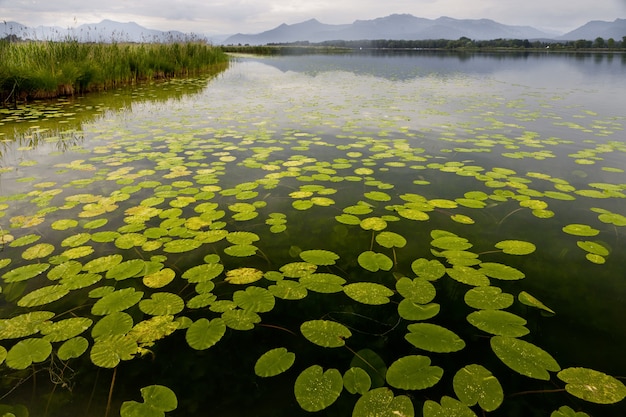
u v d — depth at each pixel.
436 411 1.07
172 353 1.34
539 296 1.65
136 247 2.02
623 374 1.23
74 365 1.29
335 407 1.12
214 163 3.51
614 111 6.29
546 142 4.24
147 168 3.36
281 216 2.40
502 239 2.13
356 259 1.94
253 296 1.59
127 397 1.17
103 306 1.54
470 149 3.95
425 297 1.60
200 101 7.56
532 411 1.10
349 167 3.40
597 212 2.47
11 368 1.25
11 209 2.48
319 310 1.57
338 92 9.12
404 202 2.64
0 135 4.48
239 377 1.24
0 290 1.65
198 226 2.25
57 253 1.95
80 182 2.97
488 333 1.42
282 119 5.68
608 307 1.57
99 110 6.31
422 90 9.47
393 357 1.31
